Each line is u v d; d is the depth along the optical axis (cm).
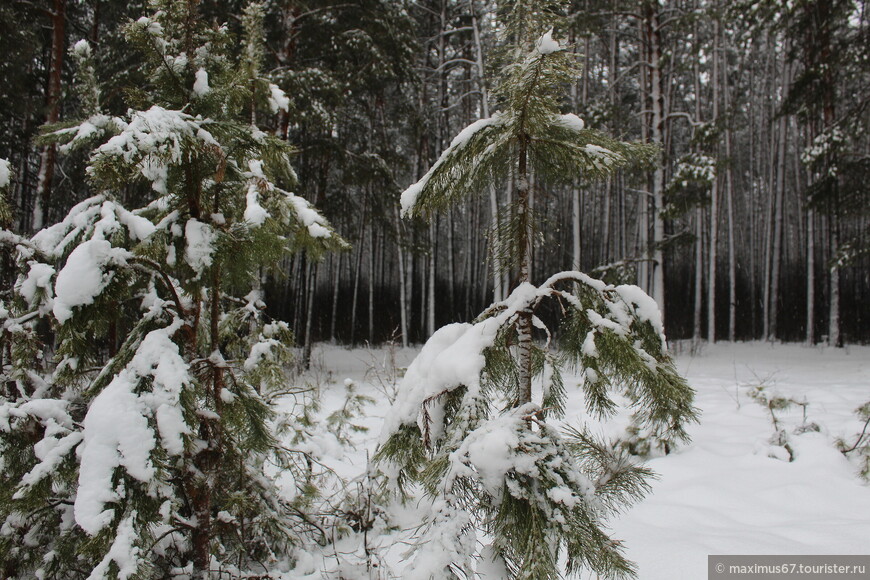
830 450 356
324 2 938
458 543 109
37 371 247
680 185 930
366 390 619
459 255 2128
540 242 147
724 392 629
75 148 185
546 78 121
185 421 156
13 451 188
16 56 768
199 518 183
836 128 1021
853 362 1004
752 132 2000
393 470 146
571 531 111
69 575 209
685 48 1285
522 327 137
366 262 2041
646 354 129
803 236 1908
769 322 1762
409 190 153
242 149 199
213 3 798
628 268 849
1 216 231
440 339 150
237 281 200
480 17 1293
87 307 158
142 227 191
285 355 309
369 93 1130
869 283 1792
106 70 827
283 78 768
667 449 386
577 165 147
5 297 254
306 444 339
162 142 154
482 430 119
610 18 1091
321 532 264
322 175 1001
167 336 171
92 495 137
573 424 419
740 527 272
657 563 231
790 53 1139
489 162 153
